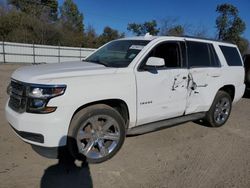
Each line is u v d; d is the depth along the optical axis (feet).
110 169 11.82
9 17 134.92
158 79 13.51
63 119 10.53
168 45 14.58
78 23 196.54
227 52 18.65
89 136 11.78
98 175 11.27
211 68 16.70
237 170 12.42
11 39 128.36
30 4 170.09
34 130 10.43
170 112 14.64
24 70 12.10
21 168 11.43
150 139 15.64
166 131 17.21
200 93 16.17
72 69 11.76
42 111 10.30
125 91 12.21
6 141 14.02
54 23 160.25
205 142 15.81
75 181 10.73
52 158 11.71
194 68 15.56
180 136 16.55
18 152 12.85
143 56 13.20
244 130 18.70
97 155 12.12
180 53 15.03
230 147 15.25
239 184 11.18
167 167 12.35
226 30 155.33
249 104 29.07
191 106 15.85
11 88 11.96
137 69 12.82
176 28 111.45
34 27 141.18
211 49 17.24
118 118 12.28
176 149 14.48
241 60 19.98
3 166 11.50
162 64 12.47
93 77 11.28
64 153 11.78
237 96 19.60
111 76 11.80
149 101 13.33
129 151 13.78
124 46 14.78
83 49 114.11
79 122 11.16
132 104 12.62
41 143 10.62
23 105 10.66
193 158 13.50
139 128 13.61
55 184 10.43
